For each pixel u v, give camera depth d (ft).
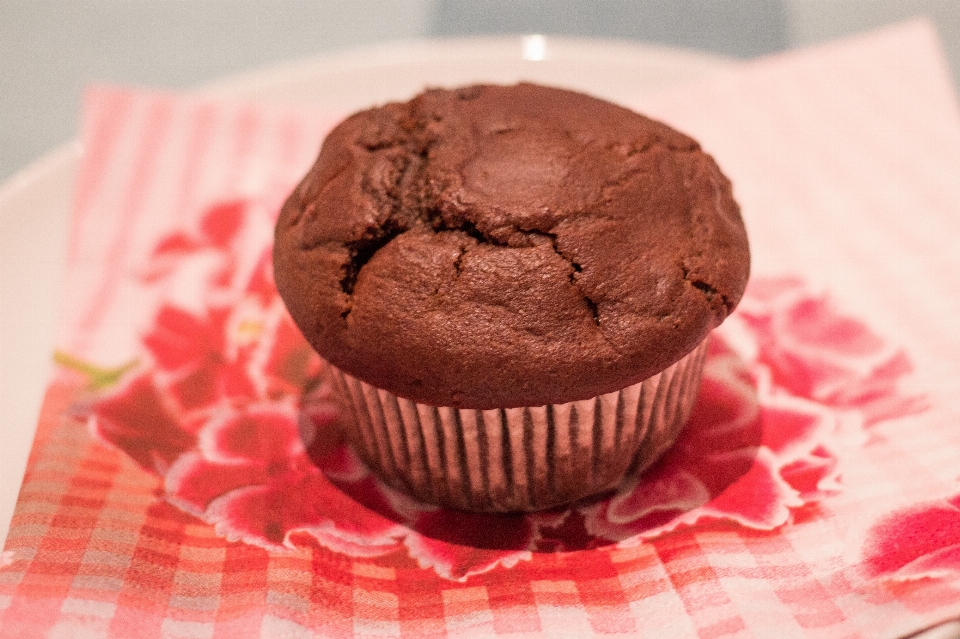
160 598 0.70
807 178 0.97
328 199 0.75
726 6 1.37
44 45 1.28
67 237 0.93
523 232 0.71
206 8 1.36
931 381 0.82
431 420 0.73
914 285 0.88
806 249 0.92
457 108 0.76
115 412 0.81
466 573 0.74
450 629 0.70
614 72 1.06
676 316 0.71
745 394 0.83
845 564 0.71
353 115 0.79
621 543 0.75
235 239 0.93
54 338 0.87
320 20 1.34
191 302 0.89
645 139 0.75
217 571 0.72
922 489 0.74
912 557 0.70
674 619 0.70
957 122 0.98
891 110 1.00
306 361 0.87
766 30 1.32
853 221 0.93
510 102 0.77
